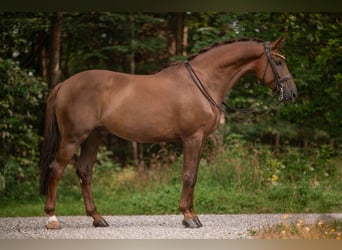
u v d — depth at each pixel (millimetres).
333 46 11742
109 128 8070
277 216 9727
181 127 7992
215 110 8148
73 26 15523
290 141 17062
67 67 16938
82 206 11383
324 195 10656
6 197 12555
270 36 12422
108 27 15898
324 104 12766
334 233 7324
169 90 8023
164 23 17219
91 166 8414
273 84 8180
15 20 13609
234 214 10148
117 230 8008
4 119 12344
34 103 12836
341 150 13297
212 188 11648
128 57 16359
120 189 13258
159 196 11102
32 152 13312
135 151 16781
